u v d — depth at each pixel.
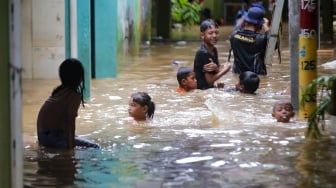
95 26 15.09
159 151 8.05
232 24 38.34
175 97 12.27
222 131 9.15
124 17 19.89
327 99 7.59
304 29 9.59
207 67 13.18
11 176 5.34
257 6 15.98
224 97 12.19
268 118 10.02
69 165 7.50
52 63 14.08
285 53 20.53
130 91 13.10
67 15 12.06
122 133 9.18
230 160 7.54
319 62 17.56
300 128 9.23
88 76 12.11
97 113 10.73
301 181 6.66
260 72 15.47
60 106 8.37
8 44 5.27
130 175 7.02
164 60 19.39
